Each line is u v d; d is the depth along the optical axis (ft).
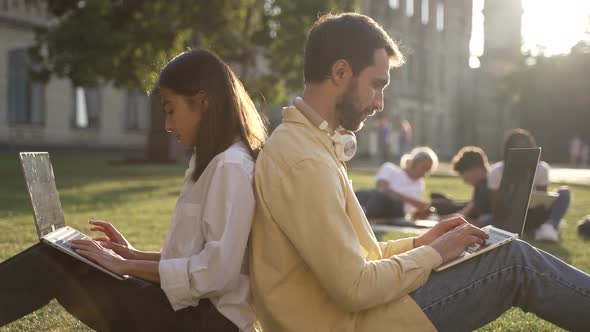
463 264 7.63
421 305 7.38
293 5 68.59
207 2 65.77
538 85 153.89
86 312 8.00
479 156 25.77
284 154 7.29
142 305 7.84
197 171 7.89
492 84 183.83
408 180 28.84
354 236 7.07
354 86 7.47
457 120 183.73
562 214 25.57
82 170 63.46
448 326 7.54
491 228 8.20
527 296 7.75
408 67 161.68
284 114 7.65
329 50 7.44
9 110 103.24
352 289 6.92
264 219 7.44
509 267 7.68
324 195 7.02
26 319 11.90
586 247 22.97
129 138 120.37
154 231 23.93
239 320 7.64
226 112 7.93
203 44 66.80
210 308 7.72
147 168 69.10
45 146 107.65
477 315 7.67
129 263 7.75
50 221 8.17
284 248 7.36
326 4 68.28
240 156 7.59
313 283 7.39
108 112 116.67
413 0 163.22
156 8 66.28
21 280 7.73
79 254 7.75
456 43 181.47
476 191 25.81
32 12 104.27
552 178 74.13
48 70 68.23
